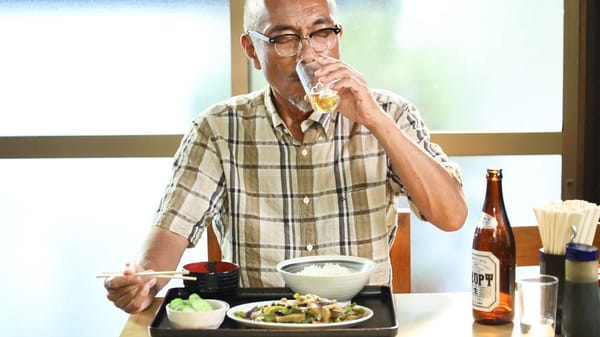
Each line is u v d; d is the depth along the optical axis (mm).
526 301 1579
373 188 2287
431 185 2096
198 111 3410
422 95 3445
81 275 3494
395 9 3396
